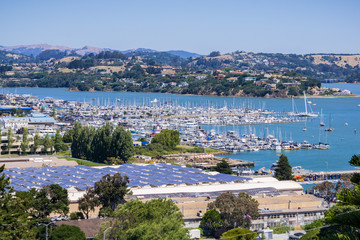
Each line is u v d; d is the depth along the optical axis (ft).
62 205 553.64
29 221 458.09
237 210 565.94
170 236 433.48
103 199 615.57
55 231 465.88
